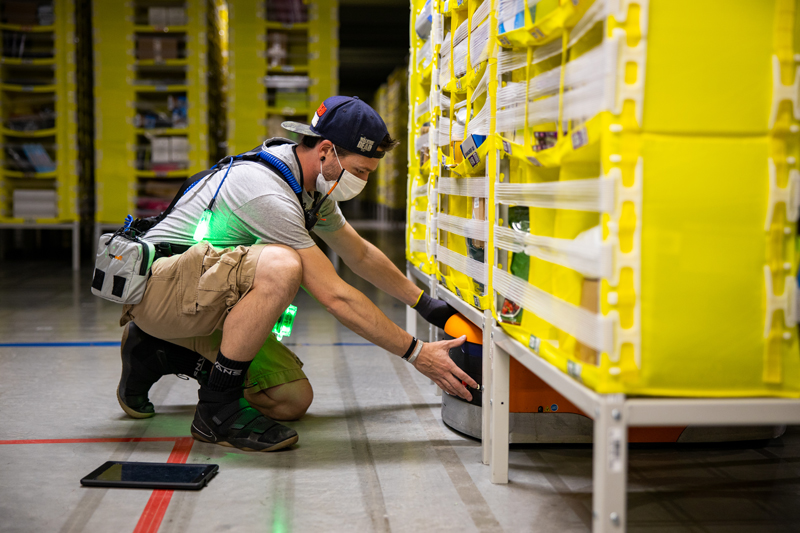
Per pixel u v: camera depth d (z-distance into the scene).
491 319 1.88
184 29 7.09
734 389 1.20
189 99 7.21
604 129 1.14
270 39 7.32
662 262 1.16
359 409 2.56
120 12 7.11
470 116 2.01
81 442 2.15
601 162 1.15
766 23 1.17
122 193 7.36
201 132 7.25
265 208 2.07
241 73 7.26
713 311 1.18
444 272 2.54
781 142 1.19
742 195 1.18
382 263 2.53
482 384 2.05
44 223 7.09
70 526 1.57
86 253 8.61
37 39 7.23
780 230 1.20
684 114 1.16
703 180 1.17
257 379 2.34
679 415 1.18
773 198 1.19
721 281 1.18
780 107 1.18
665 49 1.15
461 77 2.17
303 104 7.43
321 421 2.41
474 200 1.99
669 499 1.78
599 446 1.17
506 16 1.63
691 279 1.17
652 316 1.16
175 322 2.12
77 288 5.63
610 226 1.14
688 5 1.15
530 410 2.14
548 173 1.48
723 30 1.16
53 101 7.42
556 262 1.34
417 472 1.93
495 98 1.78
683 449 2.18
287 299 2.01
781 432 2.23
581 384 1.26
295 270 1.99
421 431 2.30
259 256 2.02
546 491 1.80
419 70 2.97
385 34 15.29
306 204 2.34
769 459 2.09
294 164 2.17
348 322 2.06
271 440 2.07
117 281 2.10
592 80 1.18
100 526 1.57
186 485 1.78
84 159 7.66
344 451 2.10
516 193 1.59
